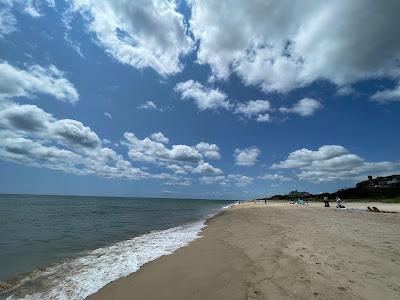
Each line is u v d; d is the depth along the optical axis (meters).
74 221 27.22
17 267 9.52
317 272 6.89
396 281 6.21
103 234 17.98
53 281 7.88
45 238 16.20
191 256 10.34
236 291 6.19
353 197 75.94
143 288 7.00
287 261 8.05
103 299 6.44
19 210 43.94
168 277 7.78
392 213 25.59
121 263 9.79
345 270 7.00
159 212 45.81
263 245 10.88
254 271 7.46
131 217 33.47
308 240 11.11
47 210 45.72
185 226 22.83
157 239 15.34
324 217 21.88
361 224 16.52
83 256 11.14
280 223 18.33
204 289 6.54
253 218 24.19
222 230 17.97
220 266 8.43
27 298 6.66
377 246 9.77
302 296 5.57
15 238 16.12
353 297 5.41
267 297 5.66
